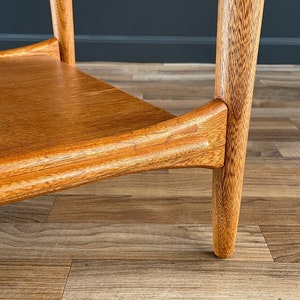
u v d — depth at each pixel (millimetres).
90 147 321
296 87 1215
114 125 361
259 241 481
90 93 447
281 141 799
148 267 435
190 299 392
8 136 336
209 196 588
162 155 346
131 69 1418
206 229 505
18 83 481
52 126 357
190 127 362
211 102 378
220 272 429
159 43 1511
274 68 1474
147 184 623
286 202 572
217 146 384
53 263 439
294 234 497
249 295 398
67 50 623
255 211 547
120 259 447
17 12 1462
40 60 590
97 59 1525
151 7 1479
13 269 429
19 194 290
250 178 643
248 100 375
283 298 395
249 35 349
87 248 465
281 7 1486
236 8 341
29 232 495
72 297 392
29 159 299
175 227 508
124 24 1498
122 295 396
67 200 571
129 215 535
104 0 1465
